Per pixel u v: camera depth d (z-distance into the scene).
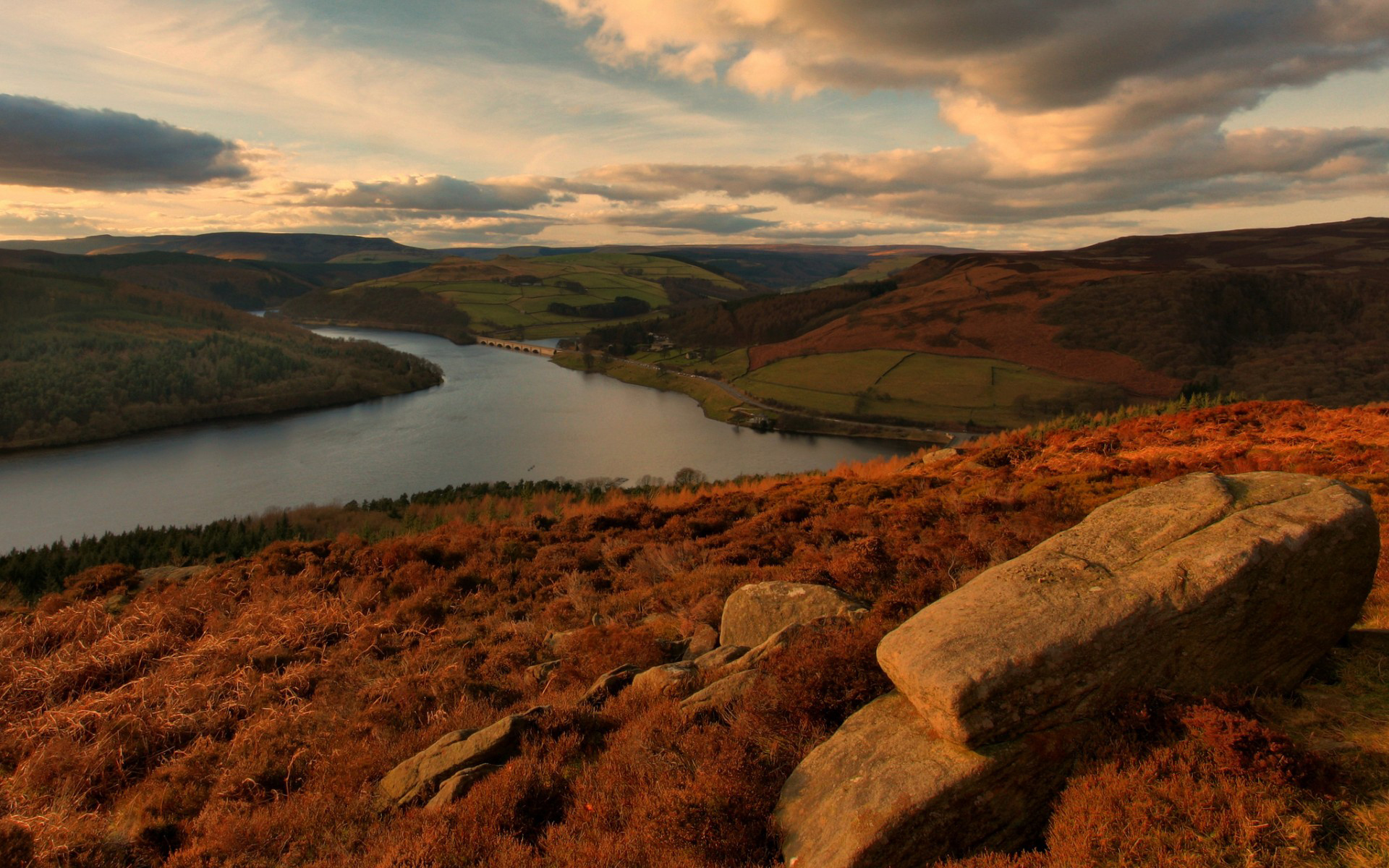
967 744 5.23
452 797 7.13
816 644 7.62
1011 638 5.59
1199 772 5.04
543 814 6.83
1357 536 6.16
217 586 17.44
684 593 13.55
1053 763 5.31
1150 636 5.62
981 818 5.07
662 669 8.93
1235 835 4.54
